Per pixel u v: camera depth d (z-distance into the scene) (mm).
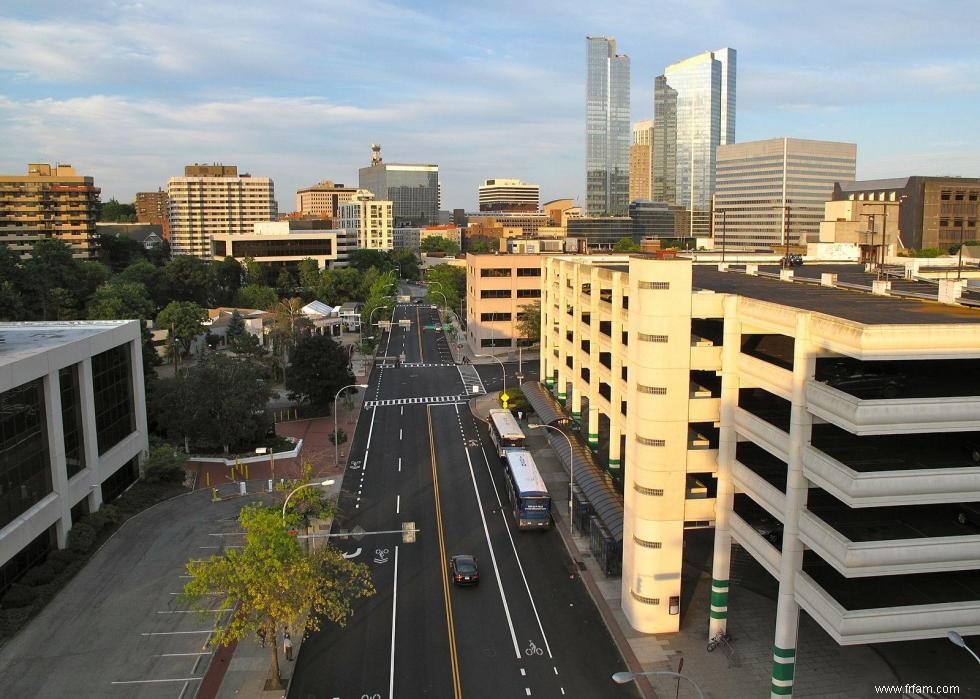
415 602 50594
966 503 41156
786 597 38344
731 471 45156
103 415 66000
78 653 44375
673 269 44562
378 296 179125
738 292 54188
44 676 42094
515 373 128375
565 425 84438
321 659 44031
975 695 39438
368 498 69625
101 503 64125
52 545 56156
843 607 35500
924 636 35500
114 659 43875
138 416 74188
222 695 40469
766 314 40469
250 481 74062
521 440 78750
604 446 77750
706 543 58656
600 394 74438
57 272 138750
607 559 53688
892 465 38031
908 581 39969
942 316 40156
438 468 78125
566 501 68562
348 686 41312
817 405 36156
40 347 56594
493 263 144750
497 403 106000
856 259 99062
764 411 45656
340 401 104875
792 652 38875
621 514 56156
